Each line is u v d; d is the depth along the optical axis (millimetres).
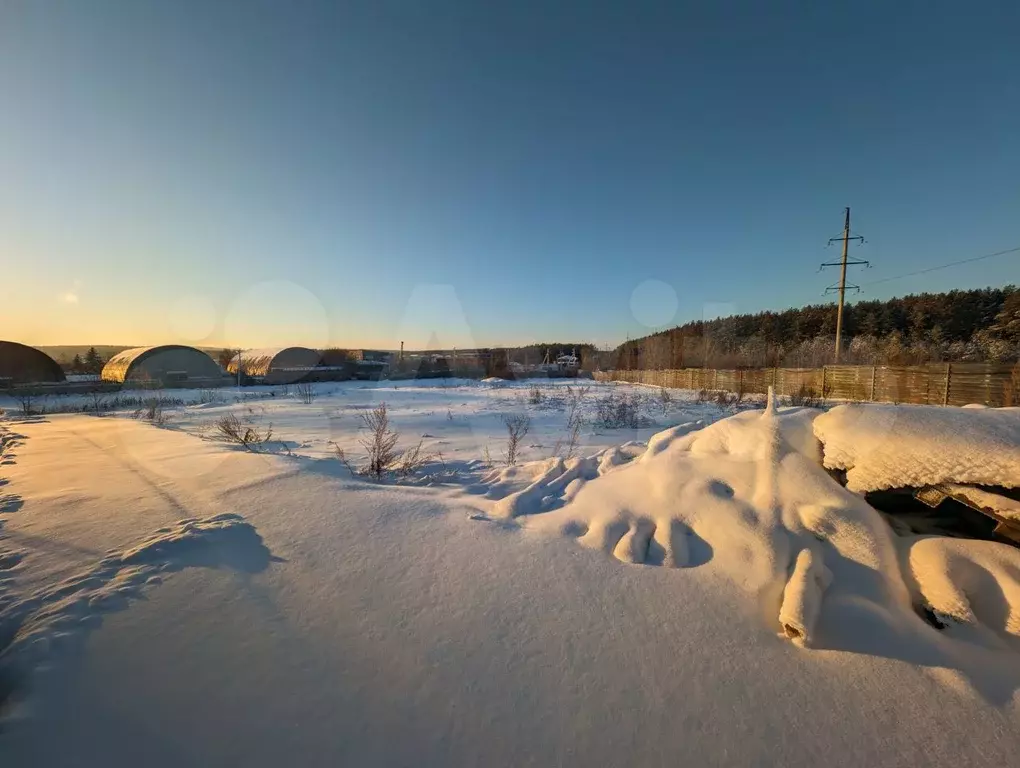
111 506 3893
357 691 1725
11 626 2129
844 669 1819
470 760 1438
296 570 2656
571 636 2057
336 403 17500
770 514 2693
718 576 2465
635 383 30828
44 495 4301
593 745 1494
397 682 1774
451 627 2125
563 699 1690
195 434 8664
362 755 1449
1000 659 1833
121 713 1598
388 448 5672
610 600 2330
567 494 3699
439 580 2543
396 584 2504
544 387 24719
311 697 1690
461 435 9094
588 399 17609
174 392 24156
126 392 24000
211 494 4117
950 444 2539
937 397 15531
